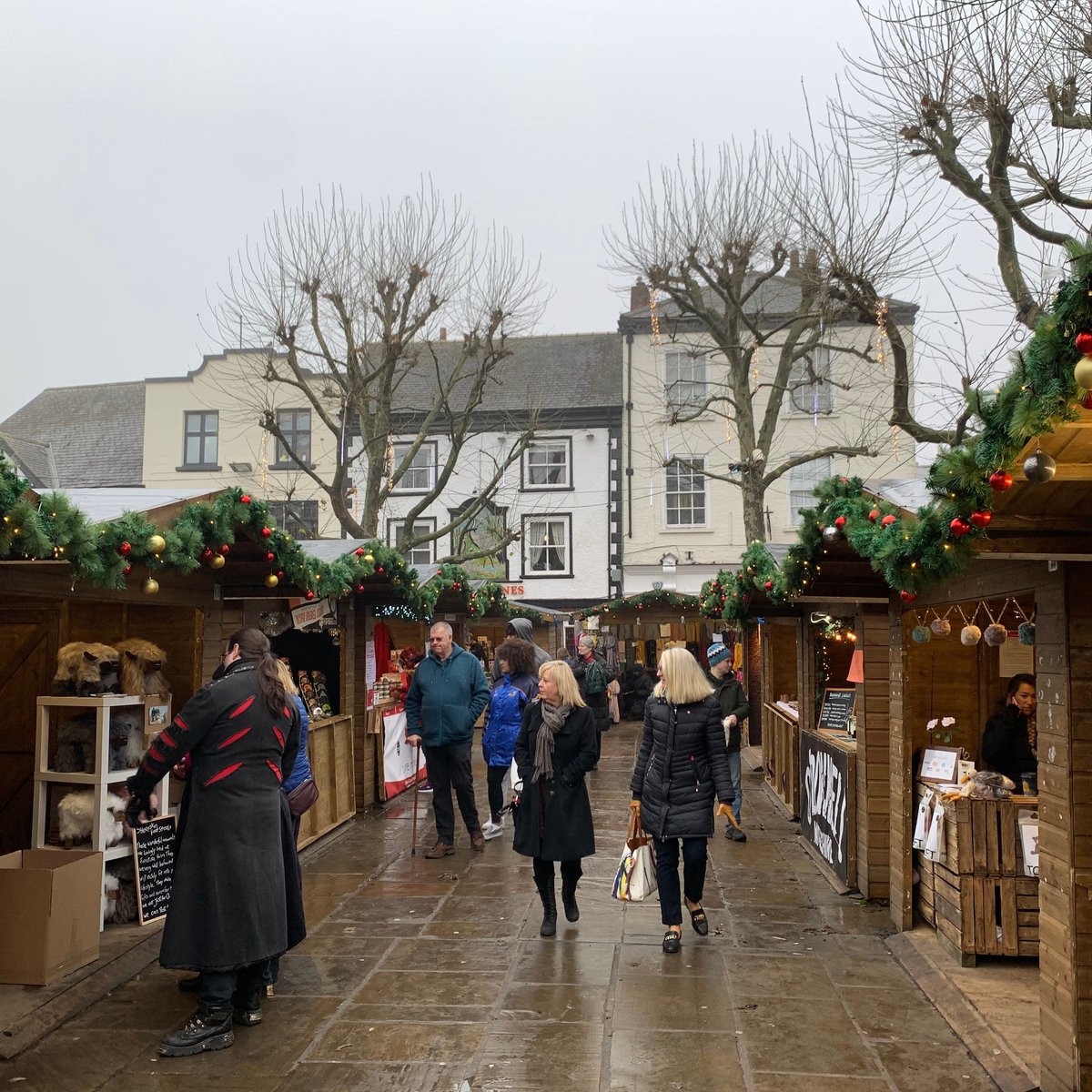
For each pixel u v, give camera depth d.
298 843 8.52
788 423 26.66
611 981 5.45
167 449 29.52
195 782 4.73
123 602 7.02
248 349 28.39
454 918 6.67
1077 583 3.94
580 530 28.81
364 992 5.28
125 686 6.09
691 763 6.05
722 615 13.02
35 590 5.26
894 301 23.78
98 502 5.42
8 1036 4.54
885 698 7.13
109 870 6.00
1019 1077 4.17
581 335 31.59
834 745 7.88
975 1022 4.75
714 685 9.62
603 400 29.31
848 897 7.27
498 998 5.18
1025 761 6.06
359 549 9.30
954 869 5.65
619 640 26.27
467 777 8.70
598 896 7.30
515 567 28.97
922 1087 4.18
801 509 5.71
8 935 5.05
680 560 28.25
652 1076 4.28
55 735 6.87
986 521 3.39
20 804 7.38
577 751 6.27
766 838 9.58
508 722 9.41
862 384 25.00
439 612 15.62
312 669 10.89
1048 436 3.10
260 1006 4.89
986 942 5.50
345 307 17.77
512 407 29.28
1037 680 4.23
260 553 6.73
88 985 5.14
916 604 6.04
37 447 26.77
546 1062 4.41
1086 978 3.85
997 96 8.03
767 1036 4.71
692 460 28.22
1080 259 2.56
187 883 4.62
